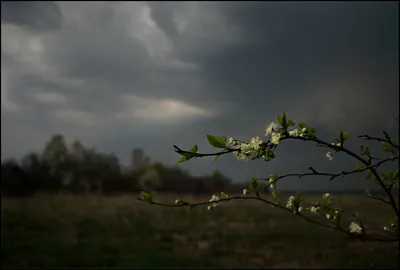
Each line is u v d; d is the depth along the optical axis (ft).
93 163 229.25
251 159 7.73
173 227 84.17
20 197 149.89
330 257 54.54
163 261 54.75
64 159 234.58
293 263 53.11
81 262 54.03
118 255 58.65
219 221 90.99
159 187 131.34
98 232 77.71
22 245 63.87
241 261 55.47
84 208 113.60
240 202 120.57
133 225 86.28
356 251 56.49
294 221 88.17
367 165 8.27
